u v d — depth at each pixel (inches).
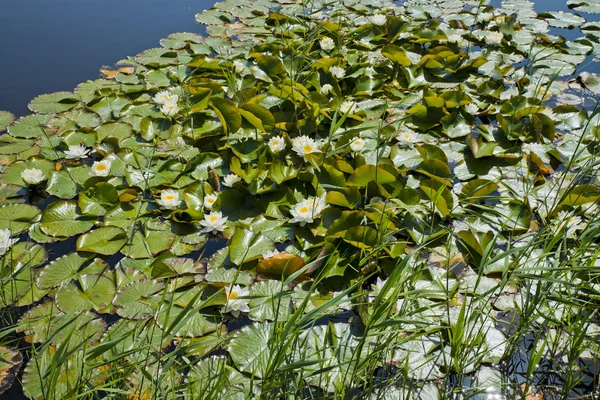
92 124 137.9
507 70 171.2
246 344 83.1
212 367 80.1
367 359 73.5
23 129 134.1
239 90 153.3
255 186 112.1
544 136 139.3
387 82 165.5
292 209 109.3
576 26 209.6
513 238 106.5
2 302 89.6
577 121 145.5
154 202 113.7
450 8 223.9
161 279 94.6
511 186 121.3
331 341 84.7
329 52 176.7
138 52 182.2
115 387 75.7
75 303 89.4
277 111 142.9
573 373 80.7
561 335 87.7
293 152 126.6
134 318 86.8
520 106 147.0
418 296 91.0
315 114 135.6
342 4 222.5
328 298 92.3
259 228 106.8
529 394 78.5
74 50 182.7
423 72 168.9
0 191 115.0
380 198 110.4
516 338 83.9
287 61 167.2
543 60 180.4
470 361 79.9
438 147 125.8
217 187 117.0
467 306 91.7
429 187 113.9
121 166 122.8
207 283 94.4
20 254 99.4
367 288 95.4
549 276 82.3
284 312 89.2
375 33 191.5
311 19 203.5
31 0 233.3
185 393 74.7
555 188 120.6
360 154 126.8
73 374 77.1
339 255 99.1
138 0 238.7
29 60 174.1
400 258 99.6
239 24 204.7
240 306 88.3
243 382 77.5
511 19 196.5
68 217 108.0
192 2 236.8
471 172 126.7
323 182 115.8
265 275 97.6
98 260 98.7
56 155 127.0
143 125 134.3
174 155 127.8
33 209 110.4
